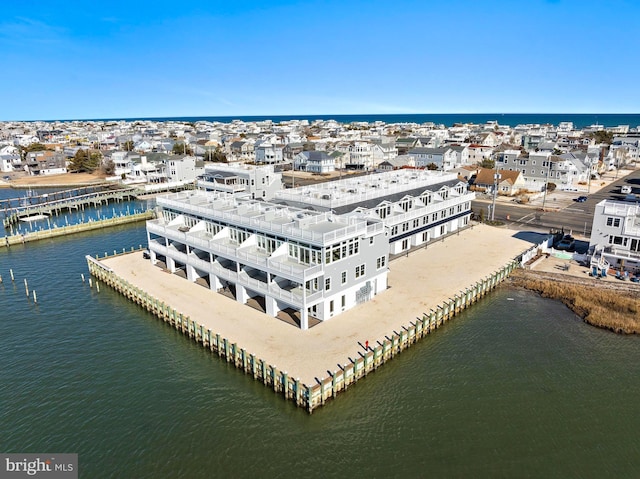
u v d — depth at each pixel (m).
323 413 32.28
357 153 160.25
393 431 30.61
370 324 41.84
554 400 33.84
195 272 52.72
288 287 44.69
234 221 49.28
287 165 166.88
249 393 34.78
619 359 39.22
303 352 36.94
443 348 40.91
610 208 56.47
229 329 40.94
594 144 182.25
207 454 28.73
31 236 77.12
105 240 77.69
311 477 26.91
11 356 40.31
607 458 28.48
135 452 28.97
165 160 132.38
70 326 45.91
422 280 52.88
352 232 42.88
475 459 28.30
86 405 33.56
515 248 65.19
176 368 38.28
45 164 152.50
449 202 71.19
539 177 118.19
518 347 41.06
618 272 54.84
